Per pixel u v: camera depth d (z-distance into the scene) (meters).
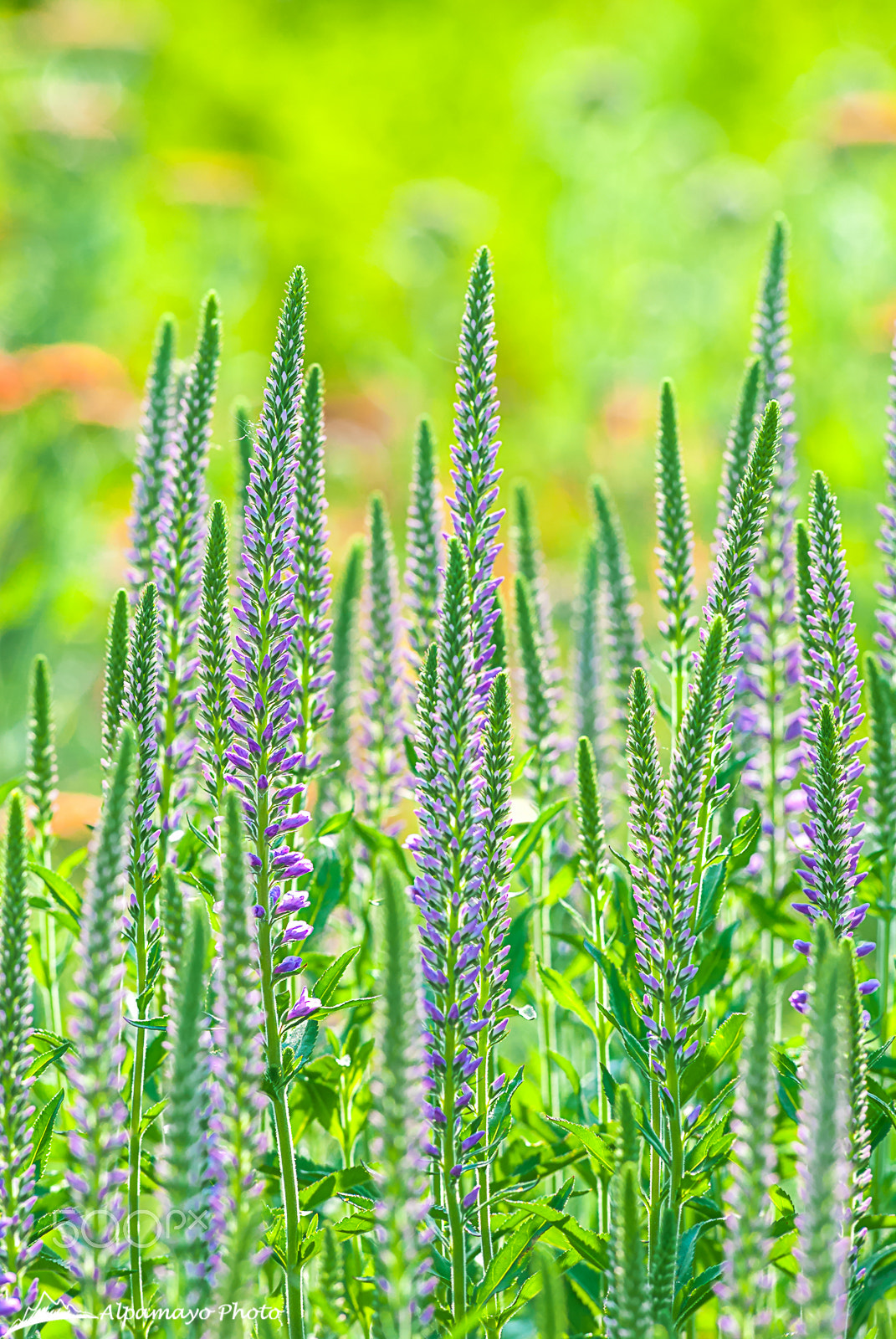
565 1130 3.30
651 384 12.65
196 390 3.37
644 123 14.98
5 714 8.15
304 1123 3.31
